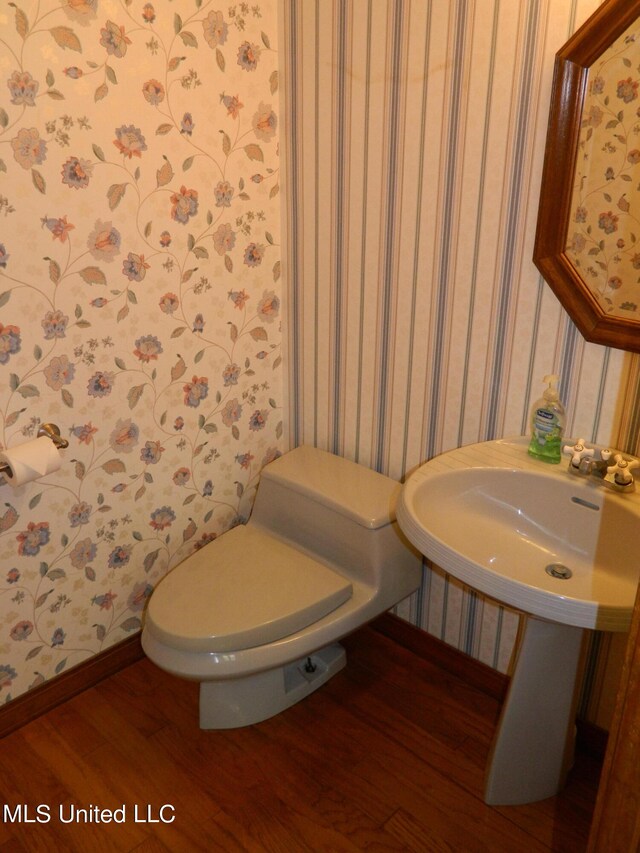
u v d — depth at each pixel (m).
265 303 2.09
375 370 1.96
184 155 1.75
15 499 1.66
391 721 1.90
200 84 1.73
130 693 1.98
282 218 2.04
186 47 1.67
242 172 1.90
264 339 2.12
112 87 1.57
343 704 1.95
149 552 2.02
